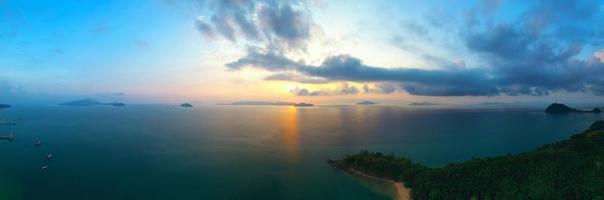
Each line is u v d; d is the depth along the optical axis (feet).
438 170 360.48
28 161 514.27
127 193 366.02
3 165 488.44
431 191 326.65
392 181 399.85
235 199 352.08
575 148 415.03
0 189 378.53
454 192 317.01
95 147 640.17
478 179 322.34
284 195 364.99
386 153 600.39
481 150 645.10
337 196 360.89
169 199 349.20
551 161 334.24
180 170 463.83
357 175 435.53
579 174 305.32
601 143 416.05
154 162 510.58
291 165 497.05
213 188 386.32
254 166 489.67
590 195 269.44
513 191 292.61
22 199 347.56
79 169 466.70
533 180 303.27
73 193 365.61
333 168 476.95
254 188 387.75
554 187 287.69
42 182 404.16
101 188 383.65
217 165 494.18
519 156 366.43
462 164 366.84
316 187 391.65
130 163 503.61
